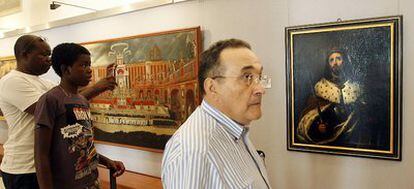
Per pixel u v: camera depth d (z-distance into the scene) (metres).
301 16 1.88
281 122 2.01
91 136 1.83
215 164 0.87
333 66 1.77
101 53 2.87
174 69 2.40
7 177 1.89
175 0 2.41
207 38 2.29
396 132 1.64
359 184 1.79
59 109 1.63
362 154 1.74
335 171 1.85
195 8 2.33
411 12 1.59
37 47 1.89
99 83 2.22
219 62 0.98
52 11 3.39
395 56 1.61
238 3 2.12
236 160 0.95
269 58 2.02
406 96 1.63
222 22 2.20
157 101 2.52
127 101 2.72
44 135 1.57
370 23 1.66
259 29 2.05
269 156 2.08
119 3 2.81
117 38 2.75
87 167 1.77
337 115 1.79
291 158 2.00
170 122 2.45
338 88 1.77
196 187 0.83
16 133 1.86
